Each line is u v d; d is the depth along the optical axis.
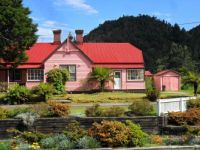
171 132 24.36
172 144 20.39
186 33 144.38
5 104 39.00
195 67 108.94
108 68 50.47
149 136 22.20
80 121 24.20
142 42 133.25
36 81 50.66
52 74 46.91
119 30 141.25
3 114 24.09
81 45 54.81
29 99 39.91
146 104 26.59
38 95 40.12
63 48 50.12
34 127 23.67
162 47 132.50
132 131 19.86
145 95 44.59
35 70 50.78
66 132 20.83
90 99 41.69
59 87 46.66
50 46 53.91
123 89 51.06
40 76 50.72
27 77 50.66
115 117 24.73
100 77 48.88
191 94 50.00
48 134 22.39
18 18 45.66
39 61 50.94
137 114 26.12
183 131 24.08
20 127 23.47
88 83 49.91
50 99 40.75
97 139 19.67
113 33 141.12
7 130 22.78
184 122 24.88
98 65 51.09
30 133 21.23
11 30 45.66
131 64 51.66
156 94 42.31
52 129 23.91
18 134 22.67
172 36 140.50
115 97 42.88
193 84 50.50
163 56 123.50
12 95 39.31
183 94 49.53
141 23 142.50
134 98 42.81
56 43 54.38
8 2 45.75
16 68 50.16
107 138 19.44
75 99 41.59
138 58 52.28
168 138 22.00
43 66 50.09
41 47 53.56
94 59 51.59
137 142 19.62
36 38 47.91
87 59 50.28
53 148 19.25
